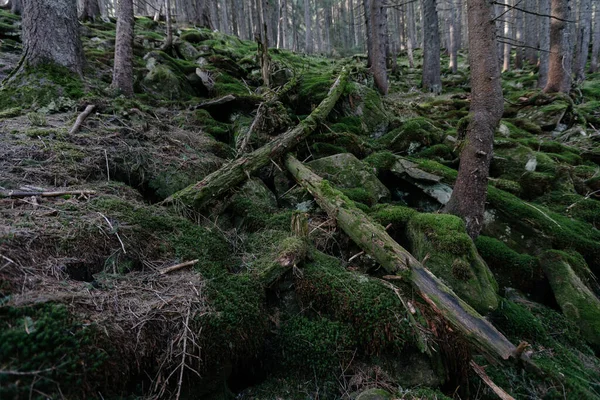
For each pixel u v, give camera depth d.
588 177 6.16
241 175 4.26
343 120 7.46
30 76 5.07
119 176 3.71
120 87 6.02
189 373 2.09
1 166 2.93
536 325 3.29
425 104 11.30
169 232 2.98
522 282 4.18
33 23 5.23
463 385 2.59
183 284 2.45
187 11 19.92
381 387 2.45
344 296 2.85
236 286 2.67
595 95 12.70
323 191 4.16
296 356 2.64
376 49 10.88
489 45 3.91
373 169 5.73
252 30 28.89
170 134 5.00
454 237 3.48
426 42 14.44
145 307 2.11
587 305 3.61
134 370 1.87
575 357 3.07
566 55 10.55
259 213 4.20
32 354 1.47
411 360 2.60
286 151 5.05
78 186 3.04
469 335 2.48
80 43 5.84
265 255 3.28
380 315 2.69
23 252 1.95
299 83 8.21
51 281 1.92
